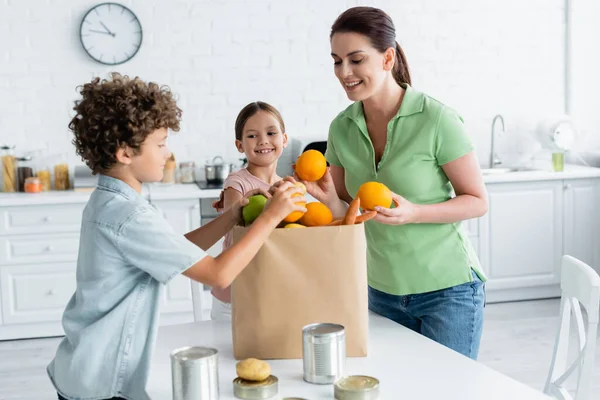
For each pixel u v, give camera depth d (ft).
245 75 17.76
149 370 5.80
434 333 7.55
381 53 7.02
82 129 5.76
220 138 17.83
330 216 6.25
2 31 16.87
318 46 17.97
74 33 17.10
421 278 7.50
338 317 6.02
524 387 5.44
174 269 5.62
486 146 18.94
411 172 7.41
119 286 5.79
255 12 17.66
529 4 18.81
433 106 7.37
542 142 17.85
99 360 5.76
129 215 5.68
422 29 18.38
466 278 7.52
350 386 5.27
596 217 17.60
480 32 18.65
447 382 5.56
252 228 5.79
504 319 16.25
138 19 17.21
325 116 18.13
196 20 17.47
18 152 17.15
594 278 6.66
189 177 17.25
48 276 15.67
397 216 6.78
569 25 18.97
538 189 17.25
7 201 15.34
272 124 9.01
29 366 14.30
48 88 17.12
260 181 9.12
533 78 19.01
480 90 18.79
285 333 6.03
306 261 5.94
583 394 6.59
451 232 7.52
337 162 8.10
